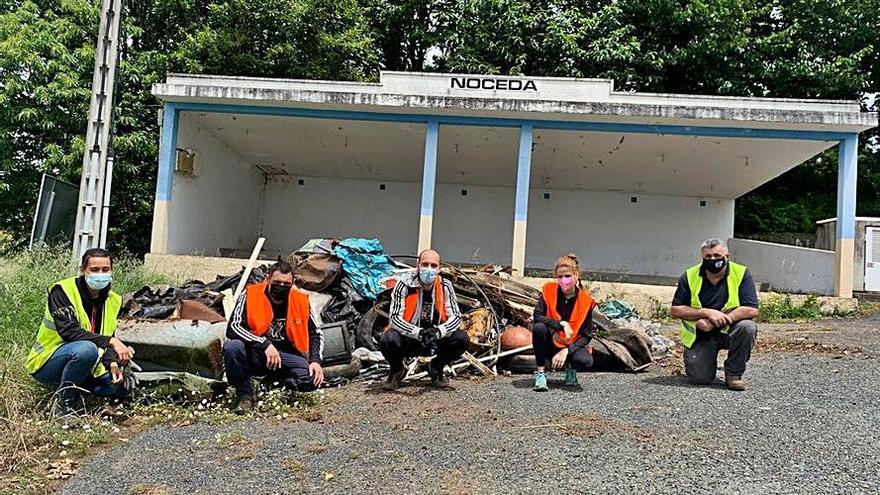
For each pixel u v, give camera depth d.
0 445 4.31
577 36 20.02
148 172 18.67
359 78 21.05
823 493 3.72
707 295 6.23
